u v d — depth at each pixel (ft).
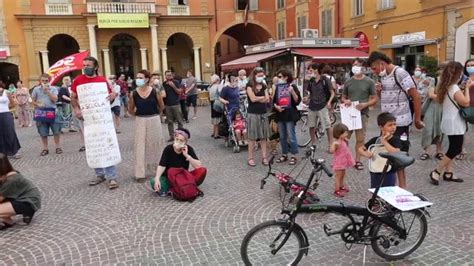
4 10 92.07
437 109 24.68
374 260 13.17
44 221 17.83
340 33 89.97
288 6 109.70
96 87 22.02
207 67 109.91
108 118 22.27
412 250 13.25
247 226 16.37
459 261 12.89
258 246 12.36
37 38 95.20
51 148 35.65
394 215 12.70
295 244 12.60
